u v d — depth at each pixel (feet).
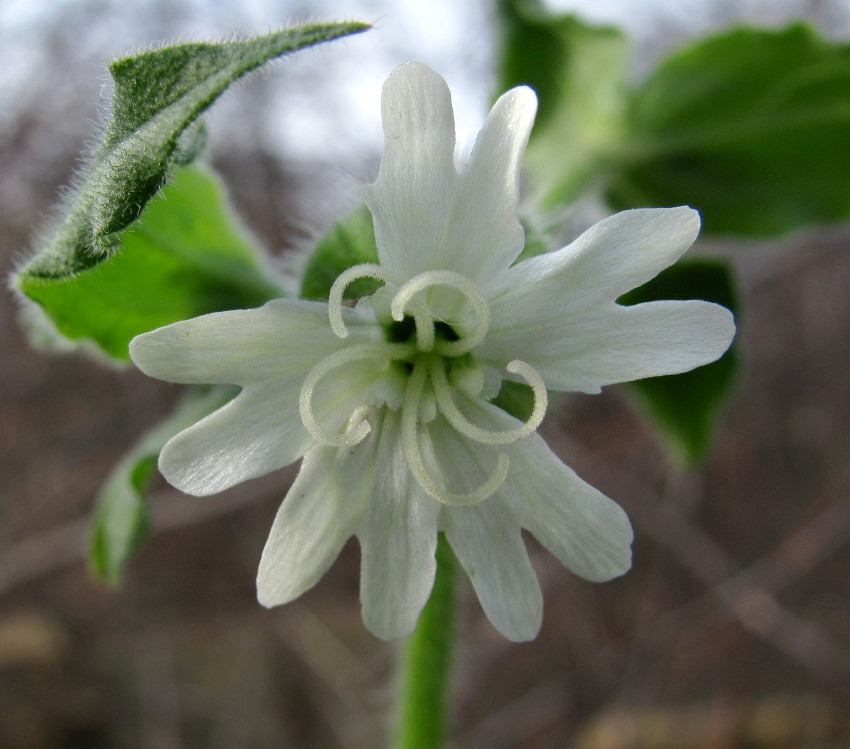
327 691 0.60
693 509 0.60
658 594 0.56
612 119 0.24
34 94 0.62
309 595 0.64
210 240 0.16
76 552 0.58
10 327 0.62
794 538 0.58
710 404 0.20
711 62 0.23
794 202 0.24
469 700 0.53
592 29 0.22
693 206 0.25
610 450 0.57
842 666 0.54
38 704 0.58
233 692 0.60
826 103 0.23
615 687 0.55
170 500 0.52
